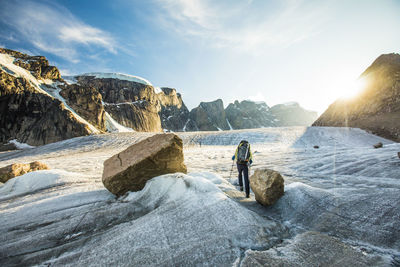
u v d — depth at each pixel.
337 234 2.20
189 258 1.80
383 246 1.92
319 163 7.79
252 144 31.28
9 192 3.95
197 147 31.56
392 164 5.84
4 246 2.13
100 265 1.77
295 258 1.78
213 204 2.64
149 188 3.39
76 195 3.54
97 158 17.84
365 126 35.72
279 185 3.22
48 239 2.26
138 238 2.12
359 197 2.94
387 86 42.69
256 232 2.17
